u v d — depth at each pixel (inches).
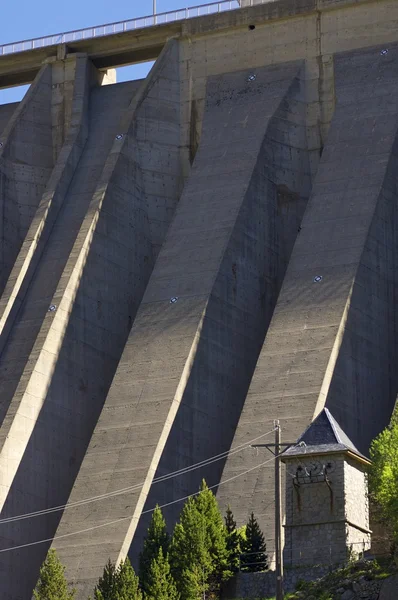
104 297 7037.4
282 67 7549.2
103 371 6929.1
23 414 6427.2
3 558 6176.2
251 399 6048.2
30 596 6250.0
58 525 6077.8
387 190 6786.4
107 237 7145.7
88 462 6043.3
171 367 6304.1
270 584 5054.1
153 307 6604.3
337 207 6727.4
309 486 5039.4
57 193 7436.0
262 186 7101.4
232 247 6781.5
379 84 7229.3
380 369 6432.1
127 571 5123.0
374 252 6579.7
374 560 4881.9
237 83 7578.7
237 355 6633.9
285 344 6215.6
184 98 7751.0
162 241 7480.3
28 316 6879.9
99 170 7588.6
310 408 5920.3
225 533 5260.8
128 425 6127.0
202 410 6314.0
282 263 7121.1
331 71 7450.8
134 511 5802.2
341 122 7126.0
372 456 5103.3
